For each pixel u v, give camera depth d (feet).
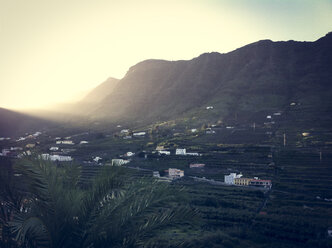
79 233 37.99
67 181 43.68
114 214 39.63
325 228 237.86
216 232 229.66
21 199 40.32
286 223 251.80
